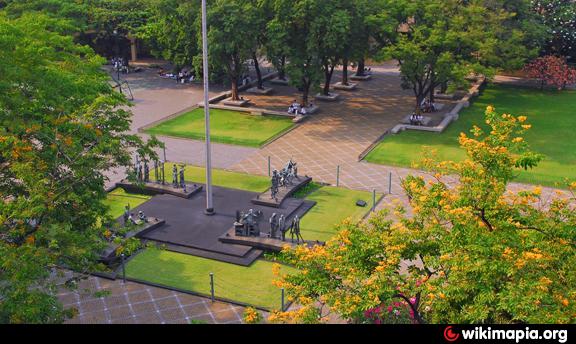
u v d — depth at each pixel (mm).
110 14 86812
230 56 71625
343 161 56469
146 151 34688
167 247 40219
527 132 65375
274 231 40656
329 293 23625
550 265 22953
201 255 39438
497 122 25891
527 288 20953
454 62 63844
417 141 61812
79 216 30219
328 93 78750
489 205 24125
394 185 50969
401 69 64688
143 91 81188
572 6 86438
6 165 32406
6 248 25125
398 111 73125
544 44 84000
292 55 67250
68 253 26750
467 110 73625
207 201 44406
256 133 64188
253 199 46594
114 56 97438
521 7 79875
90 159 30641
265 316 32875
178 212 45000
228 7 66438
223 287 35969
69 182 30078
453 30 64812
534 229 24406
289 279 24797
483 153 24766
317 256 24984
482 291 21891
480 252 22750
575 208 25625
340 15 64500
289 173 49625
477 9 66875
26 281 24188
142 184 34406
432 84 66688
